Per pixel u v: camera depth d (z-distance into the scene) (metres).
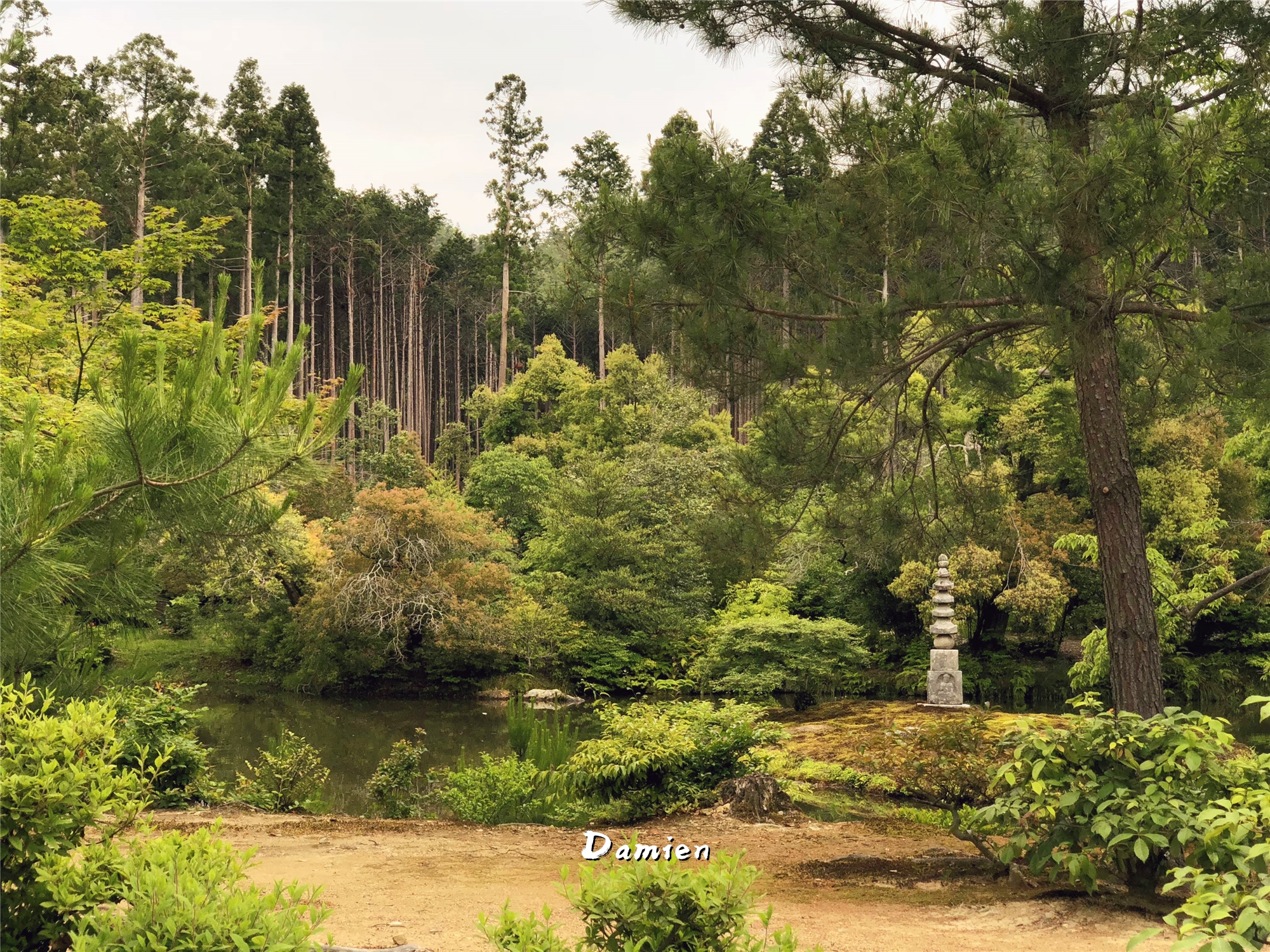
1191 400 8.27
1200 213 7.35
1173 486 25.70
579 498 31.42
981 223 6.60
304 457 4.83
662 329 8.39
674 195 7.70
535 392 50.59
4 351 14.14
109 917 3.13
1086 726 5.87
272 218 51.09
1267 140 7.16
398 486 42.59
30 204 15.76
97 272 16.66
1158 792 5.46
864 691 27.66
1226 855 4.96
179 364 4.68
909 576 25.67
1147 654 8.02
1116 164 6.31
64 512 4.18
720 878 3.29
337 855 7.74
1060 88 7.61
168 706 10.73
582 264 8.38
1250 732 20.47
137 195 40.50
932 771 9.16
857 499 9.77
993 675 27.61
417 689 28.84
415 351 67.12
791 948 3.17
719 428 40.75
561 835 9.27
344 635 28.28
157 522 4.58
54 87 35.62
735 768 10.88
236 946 2.98
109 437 4.43
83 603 4.58
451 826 9.77
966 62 8.09
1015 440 26.84
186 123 44.47
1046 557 25.09
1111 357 8.33
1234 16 7.04
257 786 11.66
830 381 8.65
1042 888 6.39
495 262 59.91
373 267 63.91
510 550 38.03
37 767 3.57
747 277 7.97
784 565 27.12
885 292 8.20
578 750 10.88
